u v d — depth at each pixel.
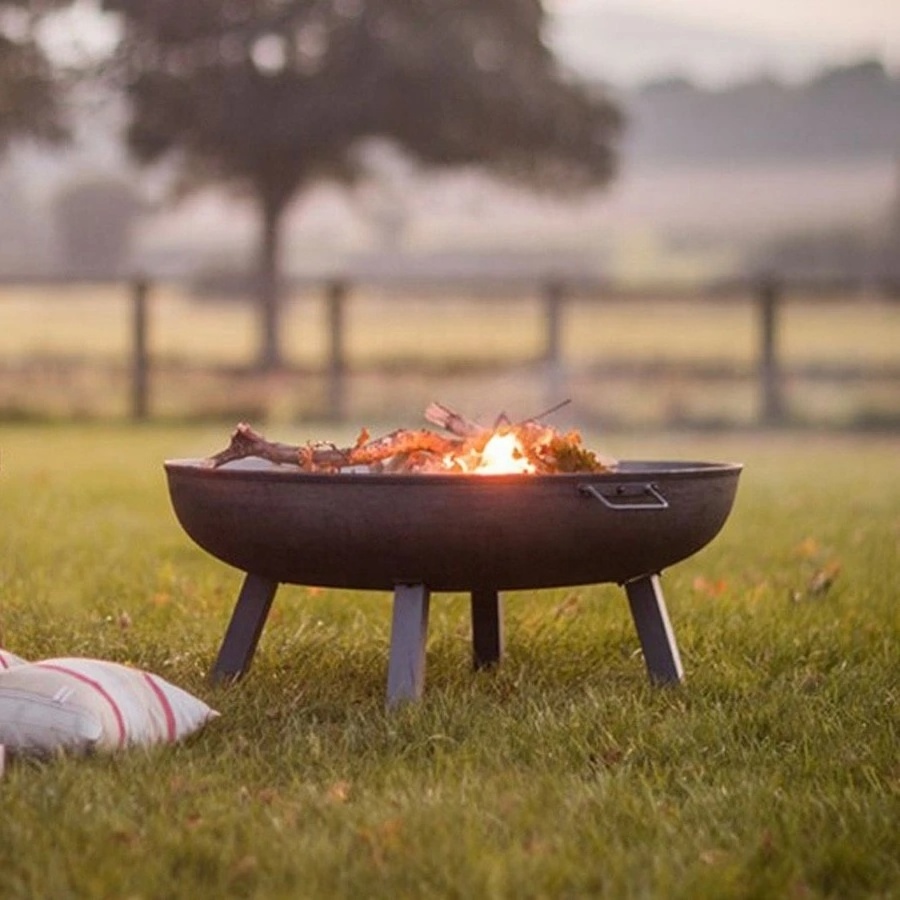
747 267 75.44
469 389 28.58
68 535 11.29
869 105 116.25
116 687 5.61
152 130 36.03
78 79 35.31
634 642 7.61
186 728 5.77
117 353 39.44
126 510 12.98
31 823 4.65
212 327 50.34
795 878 4.37
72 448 20.33
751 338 45.84
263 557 6.18
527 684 6.65
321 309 60.59
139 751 5.38
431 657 7.33
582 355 41.66
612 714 6.09
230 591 8.96
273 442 6.57
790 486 15.58
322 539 6.00
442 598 8.65
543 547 5.97
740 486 15.59
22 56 34.81
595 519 5.98
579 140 37.44
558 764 5.48
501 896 4.14
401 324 48.19
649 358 33.78
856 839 4.69
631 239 81.75
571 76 37.84
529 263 76.06
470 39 35.78
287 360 34.66
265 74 36.00
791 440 24.98
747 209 89.50
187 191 39.06
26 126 35.38
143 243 77.06
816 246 77.88
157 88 35.34
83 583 9.24
